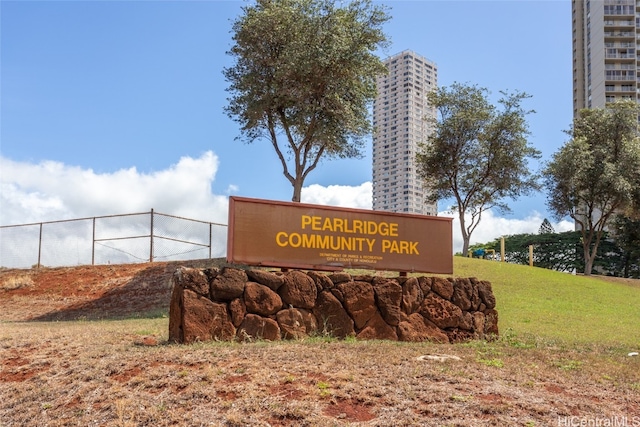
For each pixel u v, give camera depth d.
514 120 36.34
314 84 25.30
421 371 7.71
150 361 8.02
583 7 99.94
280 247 10.80
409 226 12.02
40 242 23.97
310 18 24.97
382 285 11.39
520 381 7.64
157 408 6.51
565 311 18.91
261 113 26.67
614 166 40.16
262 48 26.06
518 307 18.94
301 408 6.32
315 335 10.48
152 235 22.48
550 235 61.53
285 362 7.88
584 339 13.70
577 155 40.47
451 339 11.67
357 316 11.00
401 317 11.39
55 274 22.73
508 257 64.56
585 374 8.55
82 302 19.52
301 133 27.77
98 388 7.27
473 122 36.44
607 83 90.00
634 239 53.56
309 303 10.62
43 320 17.48
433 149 38.38
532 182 37.47
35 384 7.75
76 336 10.72
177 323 9.79
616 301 22.70
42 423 6.62
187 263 22.36
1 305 19.84
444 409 6.37
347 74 25.25
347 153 28.94
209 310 9.71
